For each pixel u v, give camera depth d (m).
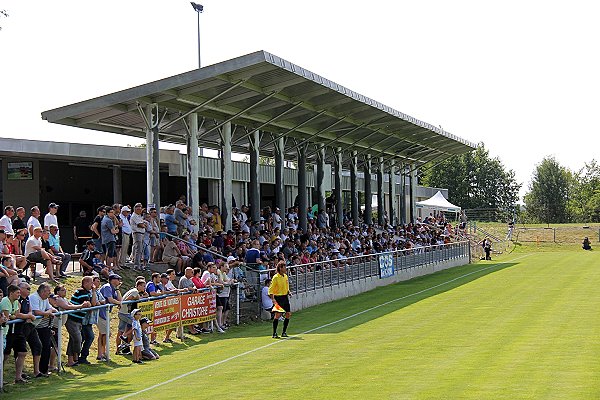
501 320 20.20
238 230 25.56
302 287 24.89
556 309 22.50
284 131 32.12
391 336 17.80
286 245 25.78
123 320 15.99
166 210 22.56
